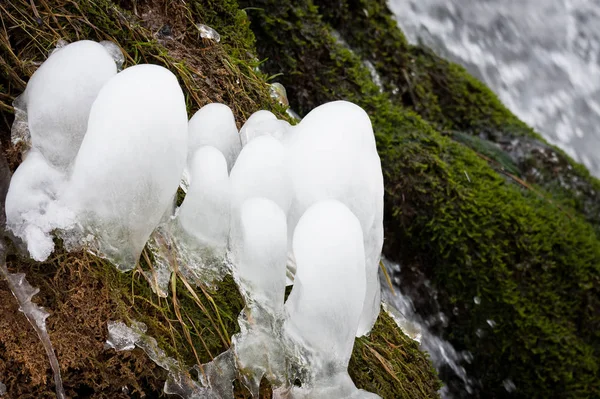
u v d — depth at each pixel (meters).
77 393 1.07
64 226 1.02
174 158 1.00
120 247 1.02
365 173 1.07
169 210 1.07
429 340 1.77
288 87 1.72
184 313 1.10
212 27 1.40
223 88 1.33
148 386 1.08
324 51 1.76
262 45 1.69
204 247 1.06
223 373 1.08
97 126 0.99
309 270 1.01
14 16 1.17
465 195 1.79
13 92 1.13
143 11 1.32
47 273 1.06
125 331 1.07
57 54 1.04
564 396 1.80
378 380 1.22
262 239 1.04
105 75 1.03
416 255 1.77
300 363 1.05
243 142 1.14
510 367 1.80
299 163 1.07
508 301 1.78
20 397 1.04
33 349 1.04
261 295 1.05
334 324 1.02
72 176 1.01
